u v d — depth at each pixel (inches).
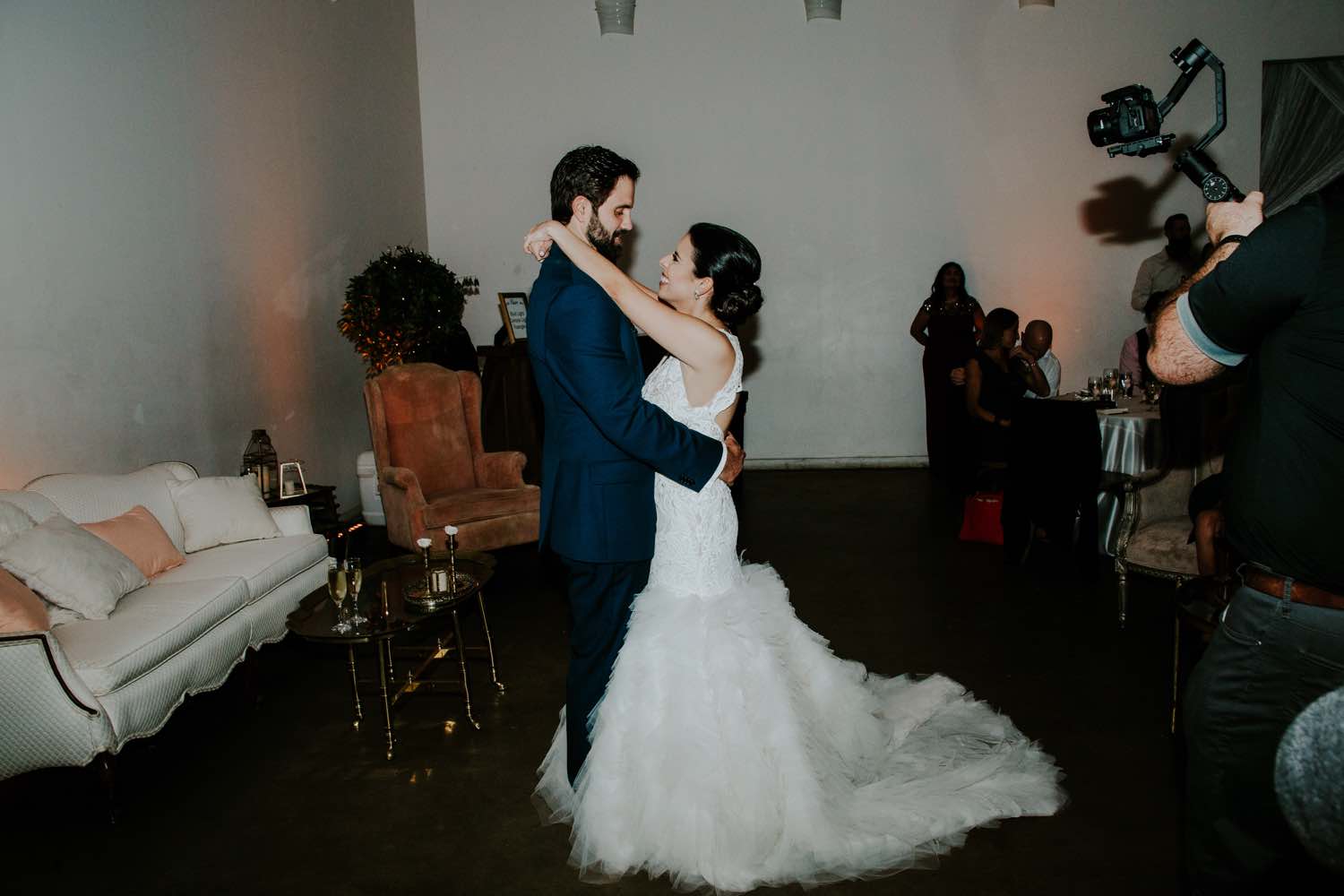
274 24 217.3
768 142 300.8
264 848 98.5
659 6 296.8
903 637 155.9
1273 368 57.9
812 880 89.1
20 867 96.1
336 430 249.1
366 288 223.0
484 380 246.1
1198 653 121.1
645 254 306.3
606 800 93.3
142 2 168.7
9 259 137.3
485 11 301.7
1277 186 294.8
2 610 103.3
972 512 214.2
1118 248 299.4
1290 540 57.2
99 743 101.8
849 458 314.0
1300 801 59.7
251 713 133.9
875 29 294.5
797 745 92.3
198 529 152.3
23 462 140.1
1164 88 293.0
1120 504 186.2
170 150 176.6
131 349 164.6
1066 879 88.6
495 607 178.2
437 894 89.7
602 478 93.2
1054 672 139.1
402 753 119.8
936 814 96.7
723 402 93.8
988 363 219.9
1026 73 294.8
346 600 128.6
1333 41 287.6
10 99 137.8
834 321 308.0
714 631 92.4
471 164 309.3
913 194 301.1
